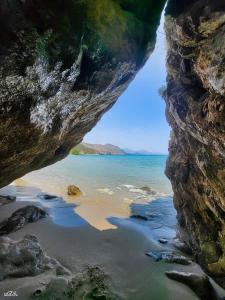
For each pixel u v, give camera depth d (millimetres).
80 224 12445
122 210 16656
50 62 4992
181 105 8797
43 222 11961
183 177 10938
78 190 20891
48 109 6223
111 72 7137
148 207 18156
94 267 7777
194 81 7859
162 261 8945
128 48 7020
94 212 15336
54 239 10023
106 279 7219
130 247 10086
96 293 6289
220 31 5309
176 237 11789
